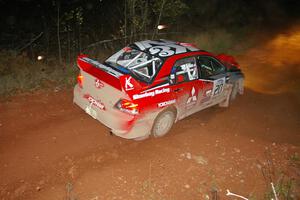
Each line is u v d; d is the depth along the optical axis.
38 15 11.27
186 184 4.56
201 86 6.15
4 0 11.31
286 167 5.20
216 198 4.36
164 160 5.07
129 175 4.62
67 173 4.59
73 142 5.36
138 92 4.90
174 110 5.76
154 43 6.14
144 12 10.44
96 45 10.38
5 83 7.10
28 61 8.37
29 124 5.79
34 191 4.21
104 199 4.13
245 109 7.54
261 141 5.95
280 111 7.62
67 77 7.97
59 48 8.98
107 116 4.96
